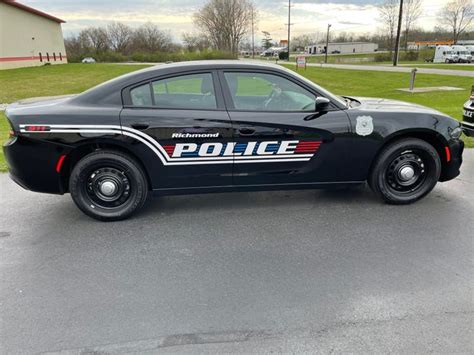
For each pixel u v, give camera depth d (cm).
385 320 225
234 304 243
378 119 365
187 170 356
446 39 8000
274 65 372
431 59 5919
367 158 373
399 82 1975
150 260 298
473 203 394
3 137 714
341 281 265
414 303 240
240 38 6756
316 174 372
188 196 430
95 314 235
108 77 2789
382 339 211
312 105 363
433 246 309
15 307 243
